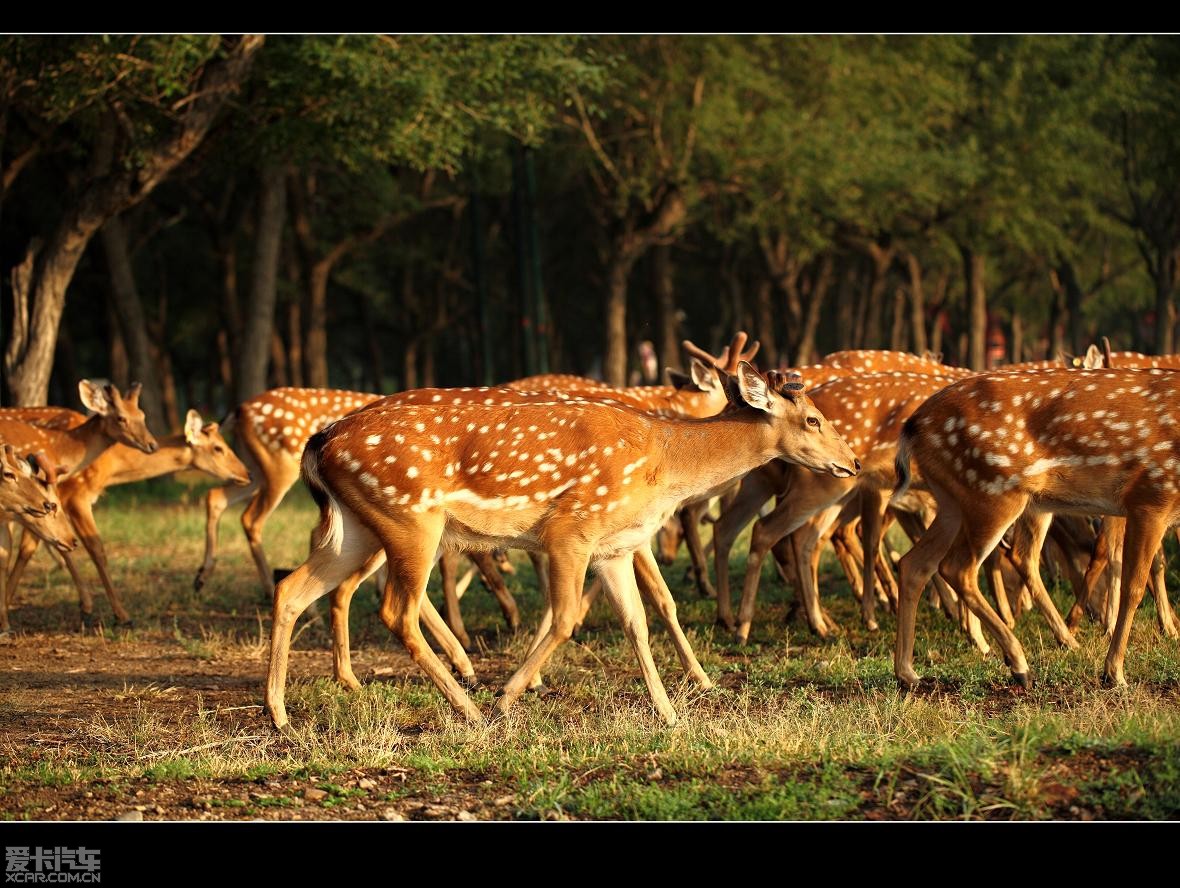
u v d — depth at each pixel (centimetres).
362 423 927
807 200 3488
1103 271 4738
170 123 2311
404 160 2491
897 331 5234
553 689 1023
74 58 1955
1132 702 855
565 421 930
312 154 2491
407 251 4394
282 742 881
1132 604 925
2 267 3606
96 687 1052
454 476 920
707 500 1445
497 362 5978
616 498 929
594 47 3209
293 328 4372
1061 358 1540
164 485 2641
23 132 2856
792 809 683
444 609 1315
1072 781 695
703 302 5834
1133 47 3575
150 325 4616
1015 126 3684
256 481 1578
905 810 680
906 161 3381
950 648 1095
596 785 741
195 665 1142
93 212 2064
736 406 980
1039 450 931
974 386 965
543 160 3828
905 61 3503
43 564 1755
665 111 3359
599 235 4597
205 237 4441
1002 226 3728
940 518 979
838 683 1002
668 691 999
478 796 743
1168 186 3644
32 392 2105
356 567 957
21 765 816
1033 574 1062
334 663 1027
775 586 1458
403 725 925
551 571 934
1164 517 914
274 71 2138
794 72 3456
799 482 1166
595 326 5984
